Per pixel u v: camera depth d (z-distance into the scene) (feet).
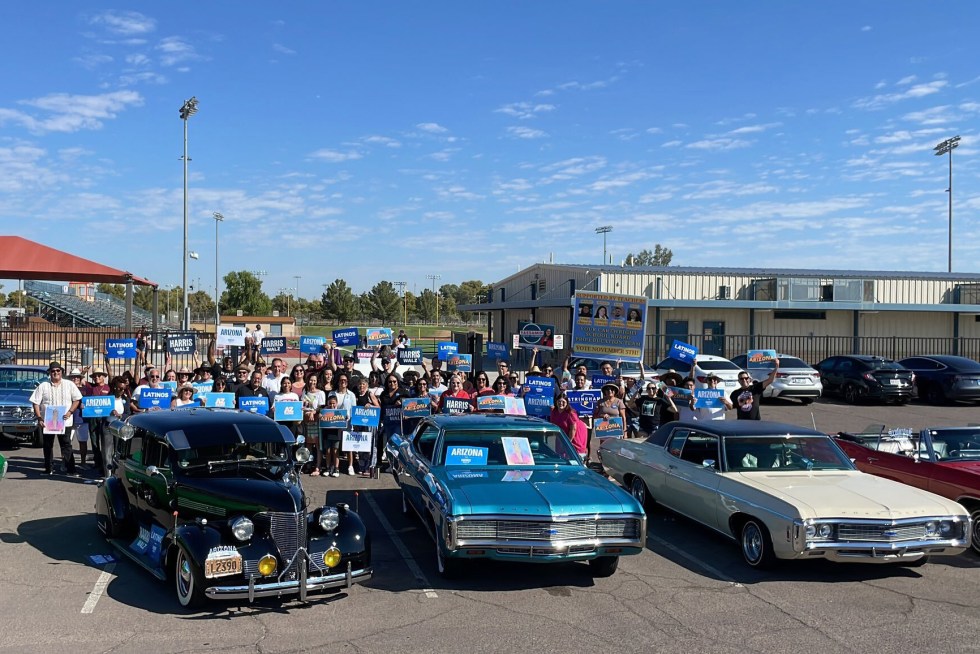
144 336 75.15
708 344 103.81
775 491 25.59
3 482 37.29
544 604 21.99
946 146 173.88
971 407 76.13
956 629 20.36
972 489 27.84
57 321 153.07
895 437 34.50
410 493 29.68
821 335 106.42
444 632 19.67
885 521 23.76
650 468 33.30
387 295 319.68
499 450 27.61
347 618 20.62
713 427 30.55
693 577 24.91
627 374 70.49
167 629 19.60
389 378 42.42
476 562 26.18
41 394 39.24
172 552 22.18
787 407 75.56
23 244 74.08
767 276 105.29
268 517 21.26
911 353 106.93
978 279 108.06
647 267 105.40
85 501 33.76
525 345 61.62
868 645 19.19
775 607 21.98
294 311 365.20
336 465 41.37
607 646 18.90
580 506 23.06
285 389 41.55
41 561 25.32
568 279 110.42
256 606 21.47
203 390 43.16
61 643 18.52
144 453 25.66
